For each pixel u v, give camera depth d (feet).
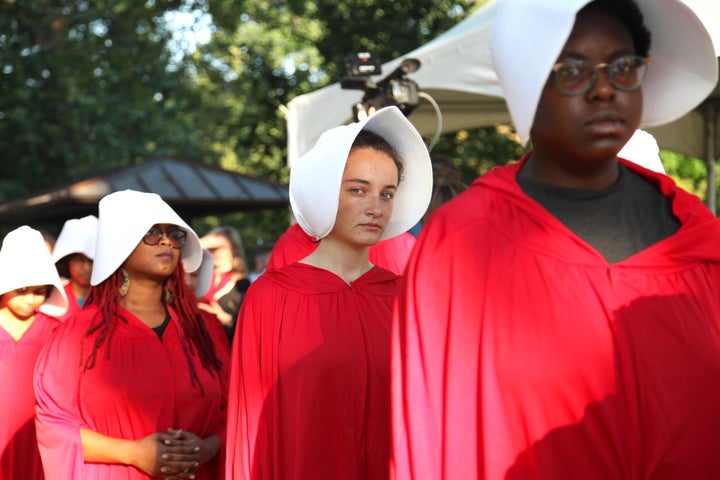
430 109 33.40
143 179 46.70
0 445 21.43
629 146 14.37
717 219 9.28
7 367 21.61
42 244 22.06
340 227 14.79
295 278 14.78
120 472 16.15
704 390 8.91
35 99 82.02
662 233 9.23
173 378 16.81
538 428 8.95
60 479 16.06
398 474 9.69
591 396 8.83
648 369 8.84
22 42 80.53
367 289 14.94
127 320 16.88
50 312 22.66
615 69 8.77
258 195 47.80
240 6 80.38
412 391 9.55
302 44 78.43
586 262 8.98
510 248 9.18
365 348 14.53
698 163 53.98
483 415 9.14
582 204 9.26
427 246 9.58
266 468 14.44
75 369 16.42
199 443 16.44
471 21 27.50
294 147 32.63
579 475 8.86
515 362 8.99
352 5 58.03
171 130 87.25
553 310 8.93
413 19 58.08
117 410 16.35
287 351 14.42
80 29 82.17
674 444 8.80
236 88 75.72
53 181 83.66
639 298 8.93
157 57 80.02
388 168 14.82
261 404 14.60
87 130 84.48
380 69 25.03
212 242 30.81
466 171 53.31
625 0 9.07
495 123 33.65
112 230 16.70
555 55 8.47
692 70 9.61
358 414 14.32
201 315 17.83
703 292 9.08
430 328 9.49
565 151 9.05
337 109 31.17
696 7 18.13
